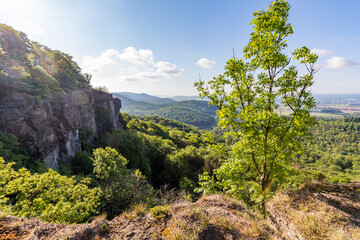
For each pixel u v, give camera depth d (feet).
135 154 114.32
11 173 21.12
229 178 21.77
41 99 66.23
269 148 18.40
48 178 24.14
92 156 88.84
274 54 18.01
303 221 12.82
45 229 8.86
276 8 17.67
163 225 10.07
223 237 9.31
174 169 110.63
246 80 20.33
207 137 22.85
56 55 126.11
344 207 13.92
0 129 50.72
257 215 12.80
